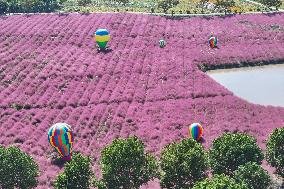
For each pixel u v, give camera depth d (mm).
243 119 64250
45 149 57281
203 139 58938
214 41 88188
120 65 80750
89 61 82375
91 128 61750
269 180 43469
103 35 85188
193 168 43062
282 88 76062
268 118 64812
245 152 45125
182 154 43312
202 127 60844
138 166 43125
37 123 63219
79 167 43750
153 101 69250
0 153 44000
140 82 75000
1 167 43406
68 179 43312
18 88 72438
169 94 71062
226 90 72875
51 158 55438
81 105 68062
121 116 64812
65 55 84438
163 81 75562
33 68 79188
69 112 65875
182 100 69438
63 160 54938
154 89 72750
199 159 43281
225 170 45250
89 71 78000
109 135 60094
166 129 61312
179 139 58688
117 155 42531
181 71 78812
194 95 70875
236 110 66688
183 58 84188
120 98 69562
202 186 37625
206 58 84688
